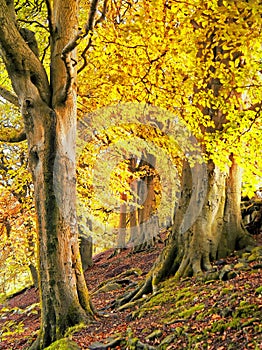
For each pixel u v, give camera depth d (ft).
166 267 30.83
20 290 68.95
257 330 15.87
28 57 24.88
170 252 31.30
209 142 28.66
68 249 24.45
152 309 24.32
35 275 63.31
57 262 24.04
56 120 24.61
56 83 25.61
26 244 48.75
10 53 24.34
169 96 29.76
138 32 25.82
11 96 27.43
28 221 48.98
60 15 26.68
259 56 27.58
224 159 27.96
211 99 27.94
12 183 50.47
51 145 24.35
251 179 28.81
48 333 23.94
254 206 38.09
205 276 26.53
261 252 28.02
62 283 24.06
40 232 24.43
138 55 28.81
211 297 21.81
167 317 21.74
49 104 25.41
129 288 38.09
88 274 60.13
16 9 33.04
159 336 19.29
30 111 24.67
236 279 23.66
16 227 49.55
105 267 61.11
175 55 26.66
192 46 24.40
